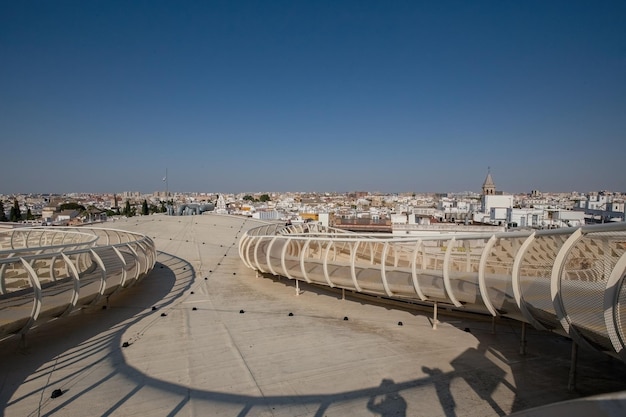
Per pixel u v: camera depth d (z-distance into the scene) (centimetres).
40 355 877
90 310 1249
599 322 566
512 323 1076
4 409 644
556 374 755
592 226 587
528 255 871
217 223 4009
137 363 835
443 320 1128
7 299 930
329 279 1285
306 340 971
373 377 754
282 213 9269
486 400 657
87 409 644
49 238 2325
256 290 1545
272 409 641
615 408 214
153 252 1820
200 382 743
